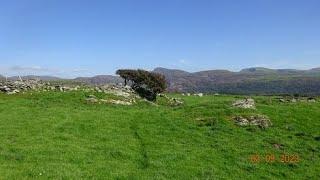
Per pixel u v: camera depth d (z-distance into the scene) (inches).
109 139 1637.6
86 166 1289.4
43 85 2933.1
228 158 1544.0
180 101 3201.3
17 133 1625.2
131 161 1406.3
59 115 1983.3
